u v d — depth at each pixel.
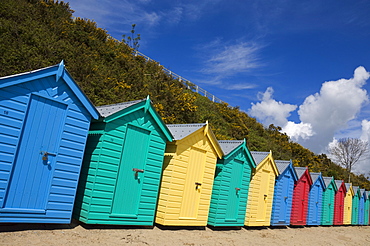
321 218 18.89
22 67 16.44
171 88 25.12
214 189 11.03
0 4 21.58
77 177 7.14
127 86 20.97
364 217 26.84
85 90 18.02
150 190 8.70
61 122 6.84
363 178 52.88
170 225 9.21
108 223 7.63
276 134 39.94
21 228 6.39
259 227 13.62
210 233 10.14
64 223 6.93
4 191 5.95
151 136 8.70
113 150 7.73
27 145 6.30
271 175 13.83
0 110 5.89
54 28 23.42
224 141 12.34
